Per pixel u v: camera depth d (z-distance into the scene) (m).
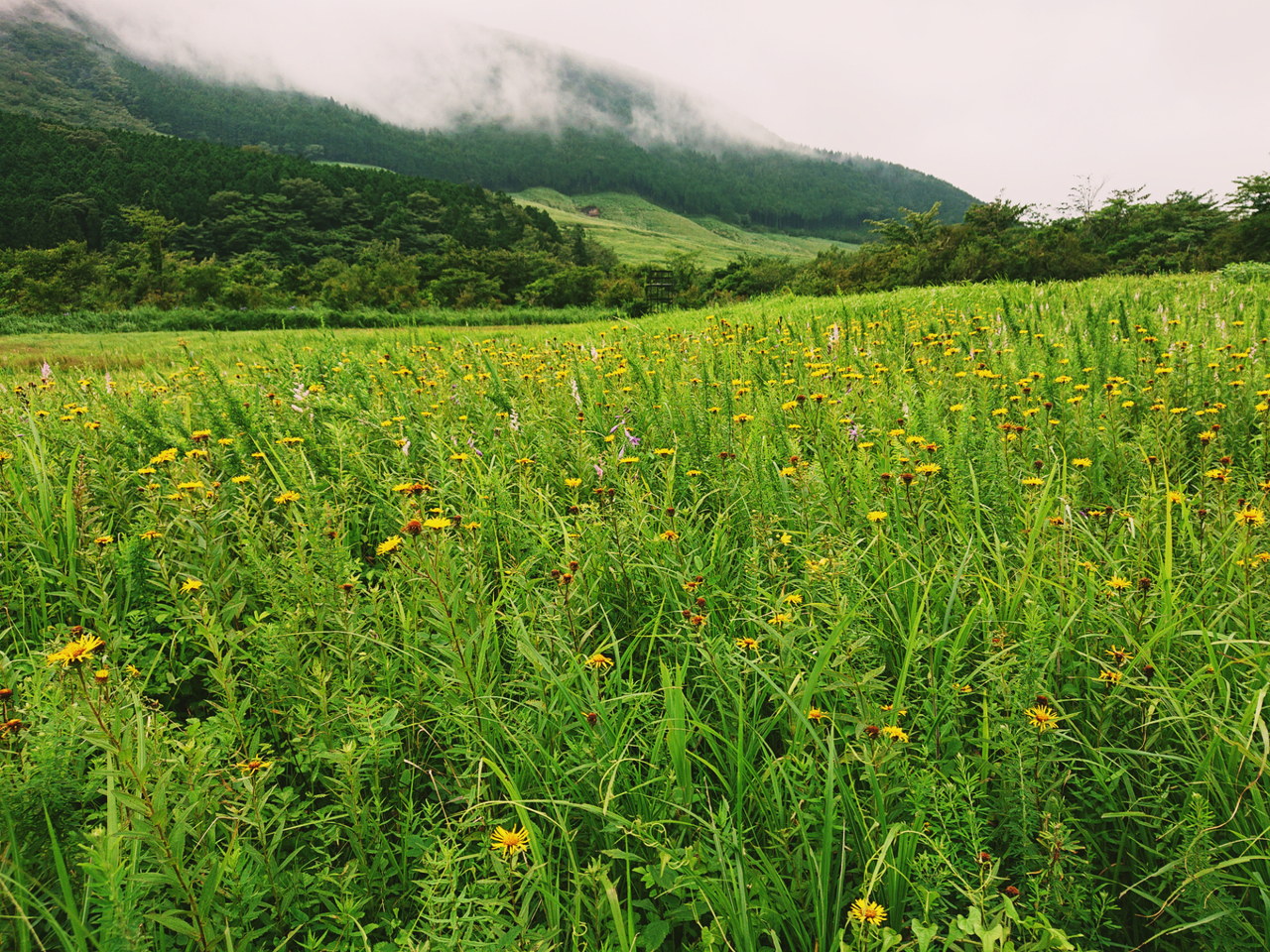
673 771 1.82
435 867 1.53
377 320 44.88
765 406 4.51
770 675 2.12
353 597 2.45
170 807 1.66
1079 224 52.34
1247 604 2.12
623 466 3.68
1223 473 2.81
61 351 16.81
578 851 1.90
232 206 117.62
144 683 2.04
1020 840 1.73
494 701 2.10
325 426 4.34
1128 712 2.03
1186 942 1.65
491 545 3.10
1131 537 2.64
